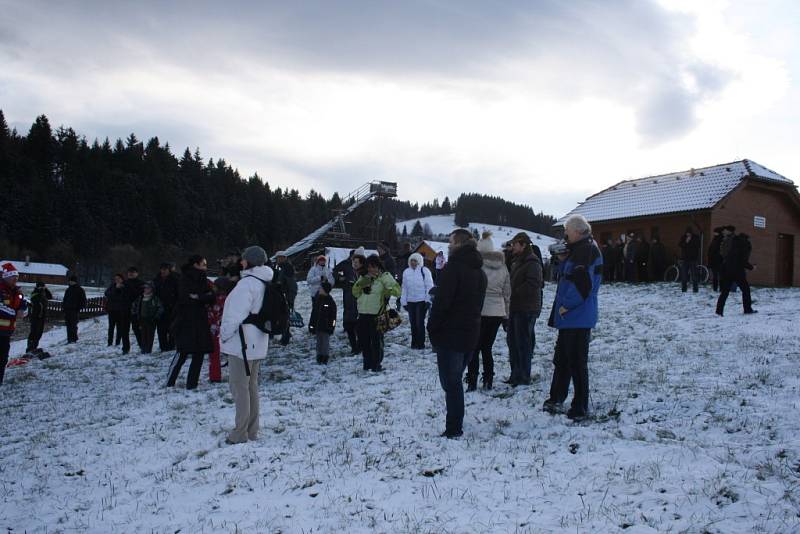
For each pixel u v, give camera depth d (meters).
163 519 4.48
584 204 32.03
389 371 9.92
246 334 6.23
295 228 130.38
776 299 16.14
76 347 17.31
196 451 6.05
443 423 6.59
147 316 13.65
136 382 10.57
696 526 3.72
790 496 4.02
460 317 5.88
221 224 117.94
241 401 6.23
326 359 11.19
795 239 27.95
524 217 193.62
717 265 18.39
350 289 11.78
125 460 6.01
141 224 104.06
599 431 5.84
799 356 8.42
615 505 4.11
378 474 5.02
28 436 7.41
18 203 96.88
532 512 4.11
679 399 6.76
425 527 3.94
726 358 8.76
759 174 26.00
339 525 4.06
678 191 27.75
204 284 9.35
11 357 17.12
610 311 16.44
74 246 95.25
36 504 5.03
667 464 4.79
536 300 8.09
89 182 109.25
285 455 5.69
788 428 5.52
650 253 26.41
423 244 48.50
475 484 4.67
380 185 65.56
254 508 4.51
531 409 6.87
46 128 117.81
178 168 129.25
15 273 10.90
